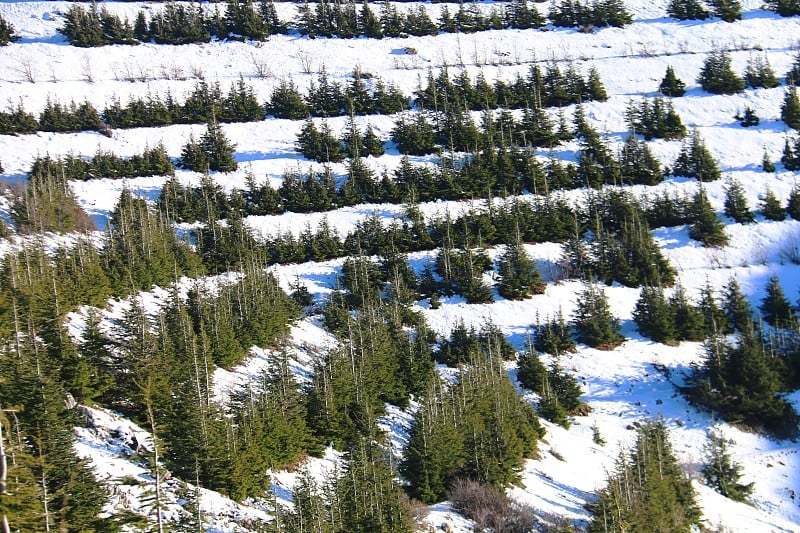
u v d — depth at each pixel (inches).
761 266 3651.6
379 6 7244.1
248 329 2308.1
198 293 2220.7
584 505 1797.5
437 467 1627.7
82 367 1544.0
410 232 3735.2
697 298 3430.1
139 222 3061.0
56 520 1003.3
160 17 6318.9
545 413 2532.0
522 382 2755.9
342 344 2341.3
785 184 4301.2
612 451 2397.9
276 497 1387.8
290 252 3572.8
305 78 5816.9
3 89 5068.9
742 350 2765.7
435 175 4244.6
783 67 5664.4
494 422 1846.7
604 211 3927.2
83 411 1456.7
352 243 3659.0
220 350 2031.3
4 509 628.7
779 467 2509.8
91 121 4660.4
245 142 4808.1
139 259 2593.5
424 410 1743.4
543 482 1914.4
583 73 5797.2
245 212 3954.2
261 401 1670.8
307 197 4040.4
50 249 2637.8
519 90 5310.0
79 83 5398.6
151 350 1697.8
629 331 3216.0
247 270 2925.7
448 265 3432.6
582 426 2593.5
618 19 6707.7
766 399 2669.8
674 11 6756.9
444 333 3090.6
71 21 6072.8
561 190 4217.5
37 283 1897.1
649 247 3587.6
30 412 1145.4
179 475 1359.5
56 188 3346.5
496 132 4662.9
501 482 1702.8
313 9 7017.7
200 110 4987.7
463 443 1737.2
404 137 4658.0
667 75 5393.7
